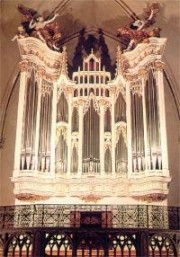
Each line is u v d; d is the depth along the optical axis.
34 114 18.95
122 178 18.05
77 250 15.68
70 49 22.73
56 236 15.55
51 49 20.78
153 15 20.86
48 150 18.70
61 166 18.38
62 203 18.02
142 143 18.64
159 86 19.34
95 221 16.64
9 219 16.78
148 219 16.56
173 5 20.98
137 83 20.03
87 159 18.58
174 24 21.39
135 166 18.27
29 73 19.67
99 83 20.30
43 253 15.01
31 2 20.89
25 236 15.47
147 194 17.59
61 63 20.67
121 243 15.70
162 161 17.88
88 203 18.06
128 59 20.72
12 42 21.78
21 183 17.66
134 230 15.30
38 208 17.09
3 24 21.31
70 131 19.33
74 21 22.64
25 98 19.19
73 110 19.86
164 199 17.70
